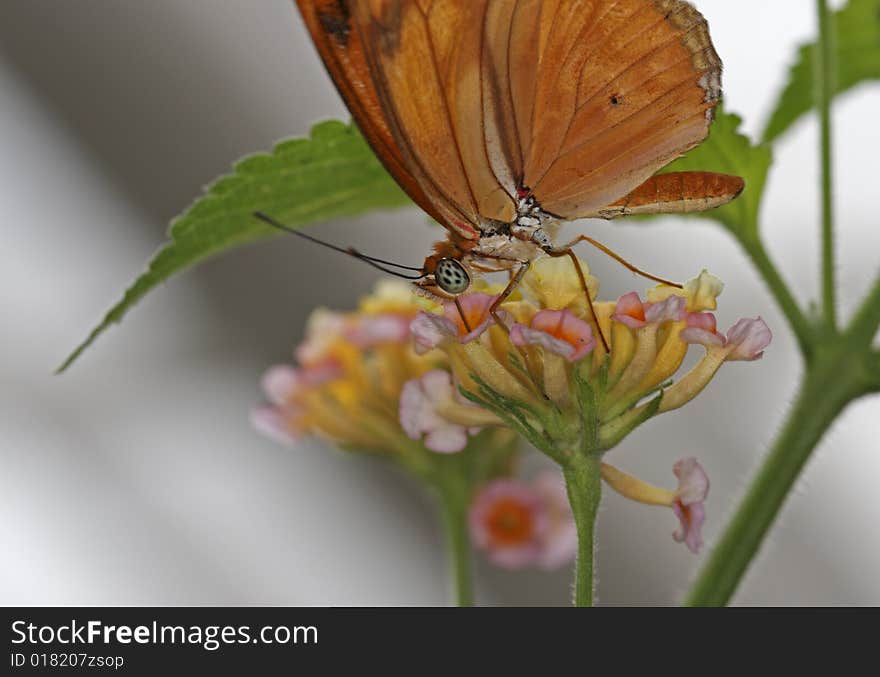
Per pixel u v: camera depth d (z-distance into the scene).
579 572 0.28
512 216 0.28
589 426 0.28
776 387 0.39
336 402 0.32
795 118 0.33
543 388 0.28
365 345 0.32
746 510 0.30
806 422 0.30
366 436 0.32
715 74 0.28
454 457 0.32
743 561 0.30
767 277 0.30
